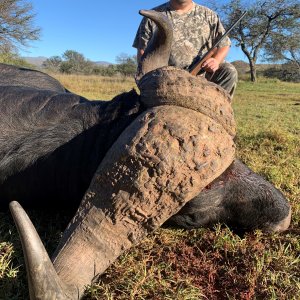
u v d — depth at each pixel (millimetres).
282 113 4781
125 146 912
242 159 2342
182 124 906
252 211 1372
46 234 1398
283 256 1317
